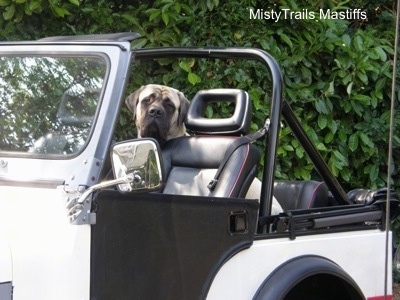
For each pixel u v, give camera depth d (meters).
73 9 7.55
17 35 7.40
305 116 8.09
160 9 7.52
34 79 4.25
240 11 7.86
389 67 8.24
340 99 8.21
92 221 3.53
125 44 4.07
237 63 7.72
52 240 3.53
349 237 4.70
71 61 4.16
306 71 8.02
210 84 7.62
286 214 4.47
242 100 4.95
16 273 3.44
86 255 3.53
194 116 5.11
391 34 8.69
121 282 3.66
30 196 3.75
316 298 4.67
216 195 4.68
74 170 3.76
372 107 8.37
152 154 3.55
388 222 4.59
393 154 8.56
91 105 3.97
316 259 4.44
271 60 4.74
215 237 4.05
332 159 8.00
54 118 4.06
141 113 5.88
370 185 8.41
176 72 7.63
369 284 4.80
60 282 3.48
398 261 7.93
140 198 3.72
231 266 4.13
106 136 3.83
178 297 3.90
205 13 7.75
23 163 3.97
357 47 8.15
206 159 5.00
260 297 4.16
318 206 5.36
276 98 4.67
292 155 7.89
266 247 4.27
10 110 4.25
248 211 4.18
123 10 7.94
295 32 8.09
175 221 3.88
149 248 3.77
